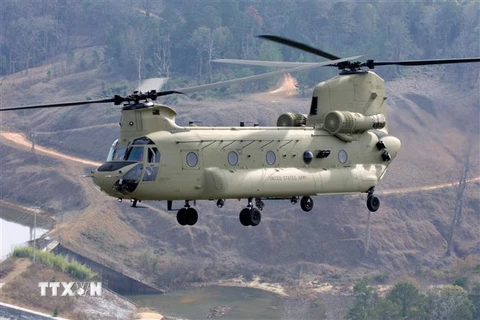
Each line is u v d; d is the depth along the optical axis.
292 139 102.25
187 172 93.44
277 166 100.00
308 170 102.69
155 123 93.81
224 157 96.00
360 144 109.44
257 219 98.62
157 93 93.62
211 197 95.44
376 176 109.75
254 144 98.44
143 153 92.06
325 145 105.31
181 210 97.94
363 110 111.56
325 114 109.31
